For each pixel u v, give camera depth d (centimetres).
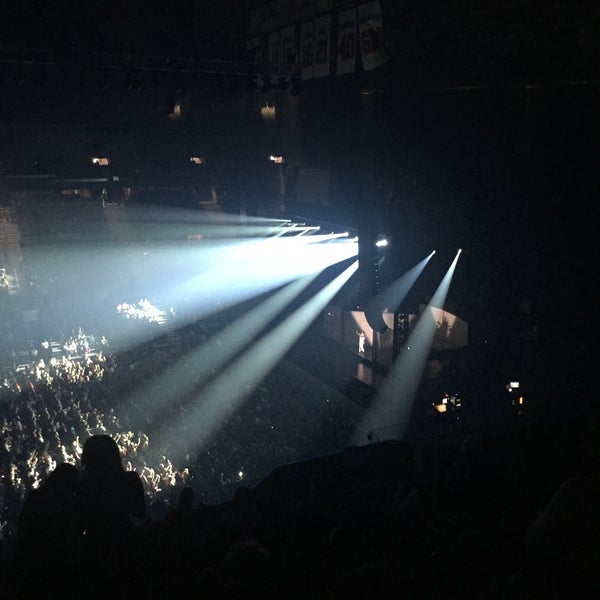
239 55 2316
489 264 2189
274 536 653
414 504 649
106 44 2072
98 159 3669
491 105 2119
